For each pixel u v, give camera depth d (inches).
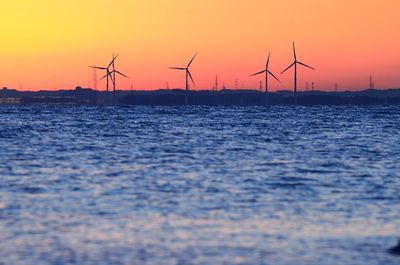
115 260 4419.3
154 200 6215.6
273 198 6392.7
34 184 7047.2
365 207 6008.9
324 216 5620.1
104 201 6136.8
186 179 7544.3
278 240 4891.7
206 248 4690.0
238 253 4589.1
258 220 5457.7
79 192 6584.6
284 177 7800.2
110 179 7475.4
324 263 4414.4
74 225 5226.4
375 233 5093.5
